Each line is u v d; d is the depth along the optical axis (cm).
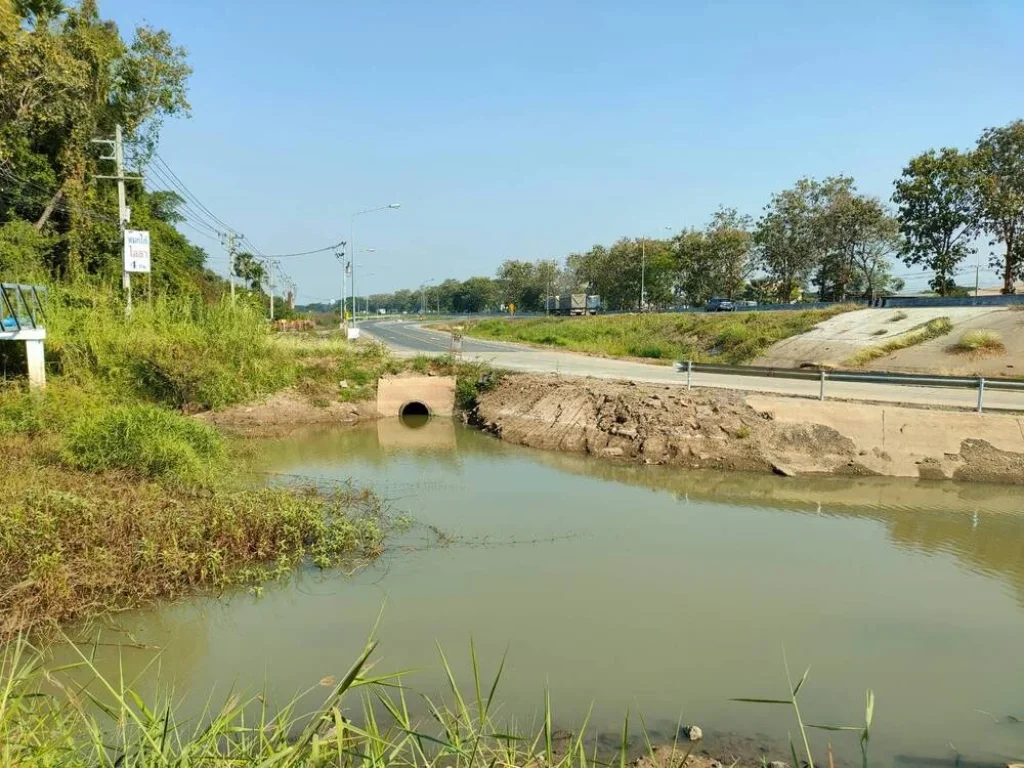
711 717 598
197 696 611
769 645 729
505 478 1509
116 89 3297
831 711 609
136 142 3553
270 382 2361
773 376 1966
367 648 317
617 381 2180
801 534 1111
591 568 948
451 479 1491
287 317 7112
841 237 4981
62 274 2991
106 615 758
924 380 1664
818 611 814
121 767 332
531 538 1071
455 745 379
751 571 943
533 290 10712
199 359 2166
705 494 1377
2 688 394
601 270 7844
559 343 4244
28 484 995
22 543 786
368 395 2475
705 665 685
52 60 2452
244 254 6016
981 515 1219
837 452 1534
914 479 1458
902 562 984
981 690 646
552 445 1862
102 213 3166
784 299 5672
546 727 372
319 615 785
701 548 1038
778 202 5375
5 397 1518
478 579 901
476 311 13850
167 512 940
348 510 1180
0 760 307
